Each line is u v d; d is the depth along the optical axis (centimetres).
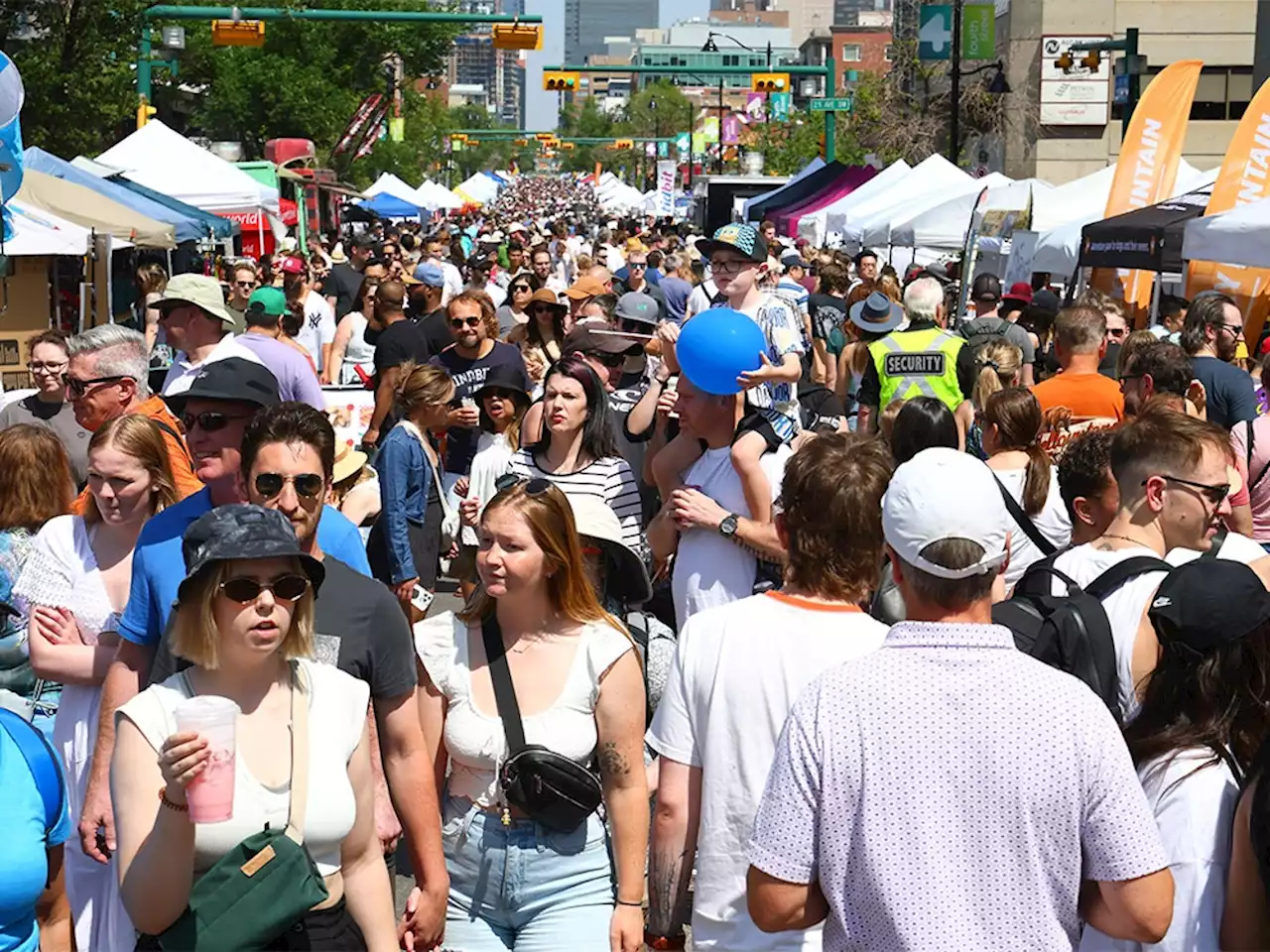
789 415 962
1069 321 961
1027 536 698
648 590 618
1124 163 2072
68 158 3544
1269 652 400
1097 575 533
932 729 351
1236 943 385
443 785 505
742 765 441
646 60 18500
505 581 485
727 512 673
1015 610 496
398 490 918
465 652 495
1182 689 404
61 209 1747
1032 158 5547
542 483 494
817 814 358
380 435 1349
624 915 481
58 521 604
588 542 606
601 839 494
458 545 907
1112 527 545
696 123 14562
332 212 5700
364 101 6388
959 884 347
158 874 390
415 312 1702
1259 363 1364
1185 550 536
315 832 413
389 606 490
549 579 495
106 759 524
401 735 488
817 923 364
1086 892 360
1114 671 485
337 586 488
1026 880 347
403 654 490
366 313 1897
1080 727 350
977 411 955
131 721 409
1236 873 383
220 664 411
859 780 353
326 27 6328
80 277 1764
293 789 412
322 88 6100
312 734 419
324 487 511
